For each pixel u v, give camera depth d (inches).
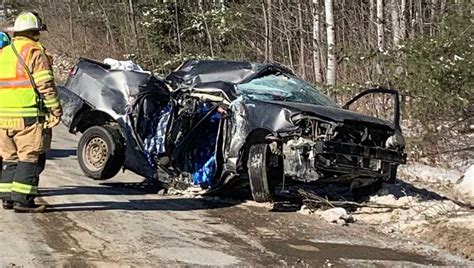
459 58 450.6
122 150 358.3
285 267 229.5
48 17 1525.6
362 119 319.6
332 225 302.0
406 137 504.4
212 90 342.0
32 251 229.9
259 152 312.3
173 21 1048.2
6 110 278.1
